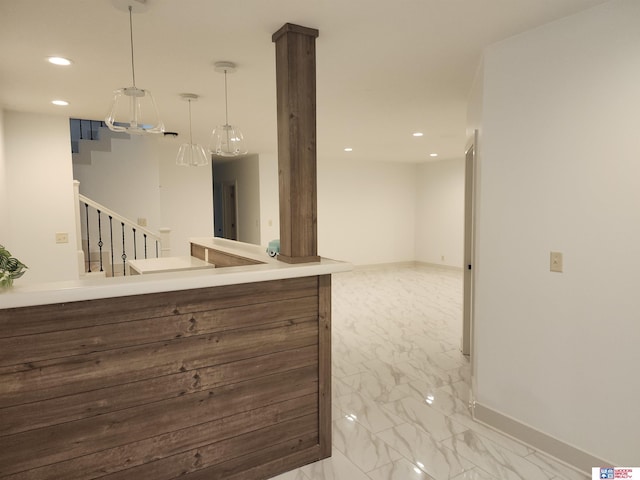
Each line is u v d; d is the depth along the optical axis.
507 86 2.45
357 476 2.17
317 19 2.14
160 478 1.90
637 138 1.95
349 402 2.98
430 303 5.91
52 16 2.07
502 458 2.32
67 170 4.21
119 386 1.78
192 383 1.95
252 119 4.46
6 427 1.59
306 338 2.25
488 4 2.01
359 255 8.66
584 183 2.14
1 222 3.69
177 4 1.97
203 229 6.74
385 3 1.98
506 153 2.48
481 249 2.65
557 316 2.28
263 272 1.98
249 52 2.57
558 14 2.13
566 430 2.27
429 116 4.36
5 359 1.57
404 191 9.16
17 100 3.57
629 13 1.95
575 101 2.15
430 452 2.38
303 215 2.25
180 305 1.89
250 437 2.11
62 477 1.69
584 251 2.16
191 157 3.67
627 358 2.03
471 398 2.92
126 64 2.75
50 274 4.17
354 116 4.35
